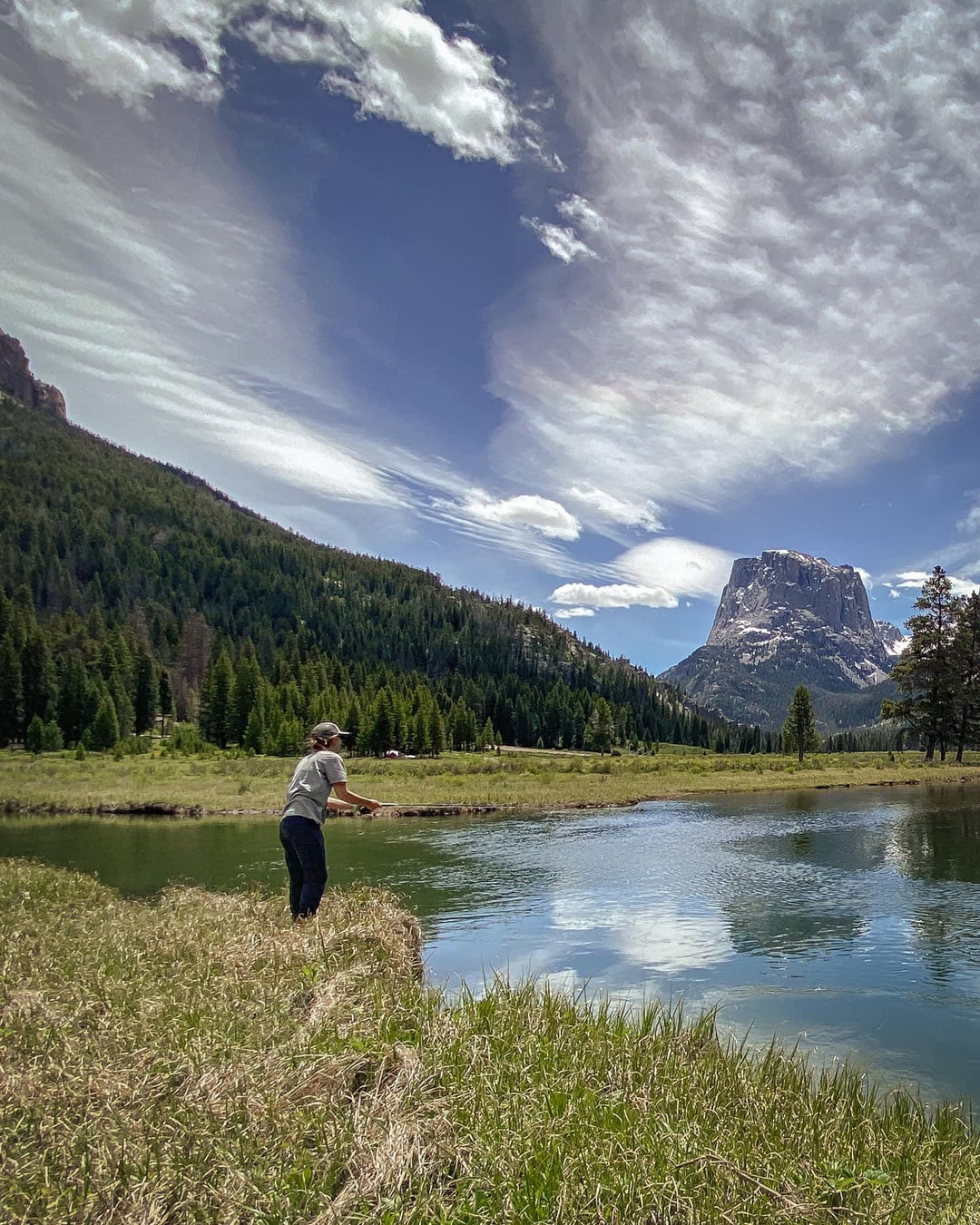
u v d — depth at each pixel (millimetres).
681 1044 6500
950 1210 3922
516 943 12219
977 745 65375
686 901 15492
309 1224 3090
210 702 106312
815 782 46406
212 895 12305
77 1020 4996
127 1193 3016
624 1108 4574
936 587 64500
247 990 6168
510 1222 3271
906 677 65812
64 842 24125
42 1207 2861
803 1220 3533
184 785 45969
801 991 9891
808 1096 5641
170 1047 4594
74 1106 3627
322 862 9242
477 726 135750
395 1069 4766
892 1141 4977
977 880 17422
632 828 27812
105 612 162875
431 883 17531
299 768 9453
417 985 7629
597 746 137125
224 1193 3051
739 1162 3984
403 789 42656
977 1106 6465
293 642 172750
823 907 14812
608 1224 3357
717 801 37812
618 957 11430
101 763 69875
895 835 24562
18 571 165625
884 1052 7887
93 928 8445
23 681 95438
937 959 11359
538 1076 4922
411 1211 3201
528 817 32312
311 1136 3775
